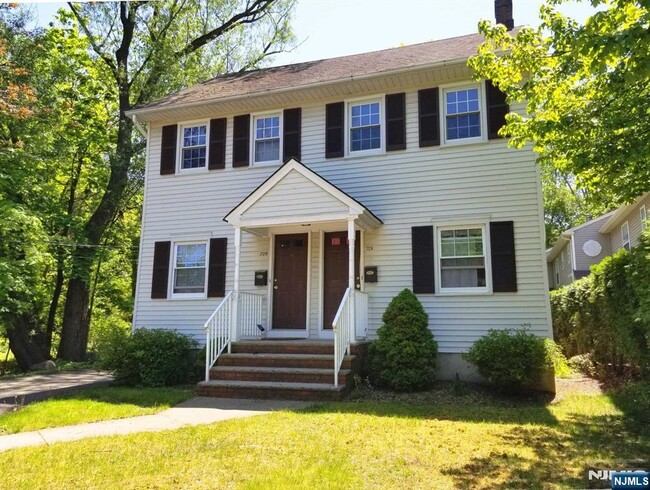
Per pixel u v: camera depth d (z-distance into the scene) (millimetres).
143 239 12047
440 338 9492
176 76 18391
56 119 14758
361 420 6098
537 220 9281
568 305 12609
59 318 21078
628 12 4609
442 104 10234
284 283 10914
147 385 9445
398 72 9984
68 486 3918
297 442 5109
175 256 11820
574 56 5965
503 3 12125
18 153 13227
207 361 8562
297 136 11219
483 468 4266
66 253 16562
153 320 11578
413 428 5684
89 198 20625
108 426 6148
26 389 9773
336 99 11031
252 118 11703
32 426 6137
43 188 15453
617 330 7805
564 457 4570
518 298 9180
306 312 10625
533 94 6809
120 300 23828
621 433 5445
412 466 4324
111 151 17922
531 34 6531
